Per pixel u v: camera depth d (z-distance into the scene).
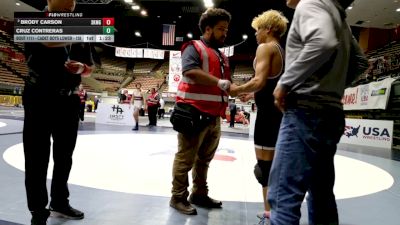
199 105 2.29
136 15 19.09
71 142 2.17
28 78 1.95
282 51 2.01
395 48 16.97
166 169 3.94
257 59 2.00
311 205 1.51
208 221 2.21
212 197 2.86
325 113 1.24
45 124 1.98
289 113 1.29
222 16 2.35
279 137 1.33
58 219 2.12
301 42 1.26
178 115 2.30
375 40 19.23
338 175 4.25
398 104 9.55
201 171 2.57
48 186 2.85
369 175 4.36
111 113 11.12
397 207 2.83
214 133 2.53
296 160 1.25
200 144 2.42
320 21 1.16
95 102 25.28
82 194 2.68
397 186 3.70
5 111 15.22
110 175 3.45
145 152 5.19
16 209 2.23
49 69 1.93
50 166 3.67
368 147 8.58
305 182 1.27
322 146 1.26
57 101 2.01
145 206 2.45
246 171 4.12
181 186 2.40
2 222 1.98
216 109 2.37
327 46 1.11
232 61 34.34
